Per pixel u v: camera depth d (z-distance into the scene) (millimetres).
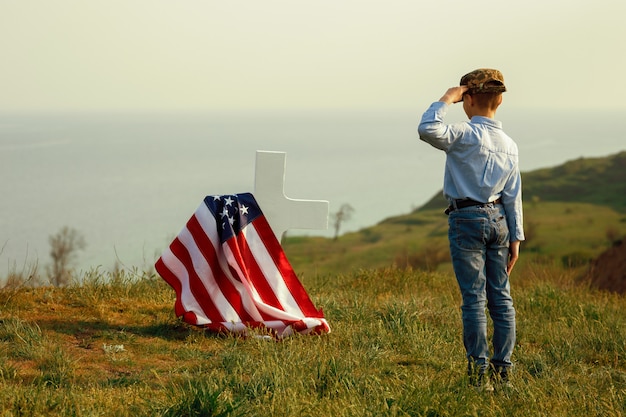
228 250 6004
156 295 7094
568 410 4234
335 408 3967
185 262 6082
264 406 3982
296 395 4141
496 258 4676
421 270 10883
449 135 4492
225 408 3861
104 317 6137
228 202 6152
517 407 4211
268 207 6266
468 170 4539
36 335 5273
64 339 5449
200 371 4727
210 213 6105
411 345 5730
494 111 4742
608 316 7480
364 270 10109
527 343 6215
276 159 6215
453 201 4633
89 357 5059
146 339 5602
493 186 4527
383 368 5066
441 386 4387
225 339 5727
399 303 7012
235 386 4355
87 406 3877
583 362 5688
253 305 5961
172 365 4988
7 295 6539
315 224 6285
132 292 7121
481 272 4613
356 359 5066
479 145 4527
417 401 4086
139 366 4938
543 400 4352
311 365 4793
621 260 17266
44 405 3879
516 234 4680
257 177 6238
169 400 4008
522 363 5477
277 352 5160
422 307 7336
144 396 4148
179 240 6109
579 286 10625
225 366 4910
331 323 6422
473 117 4727
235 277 6047
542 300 8242
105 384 4480
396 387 4445
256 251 6176
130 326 5930
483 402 4227
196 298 5980
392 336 5938
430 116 4473
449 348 5758
